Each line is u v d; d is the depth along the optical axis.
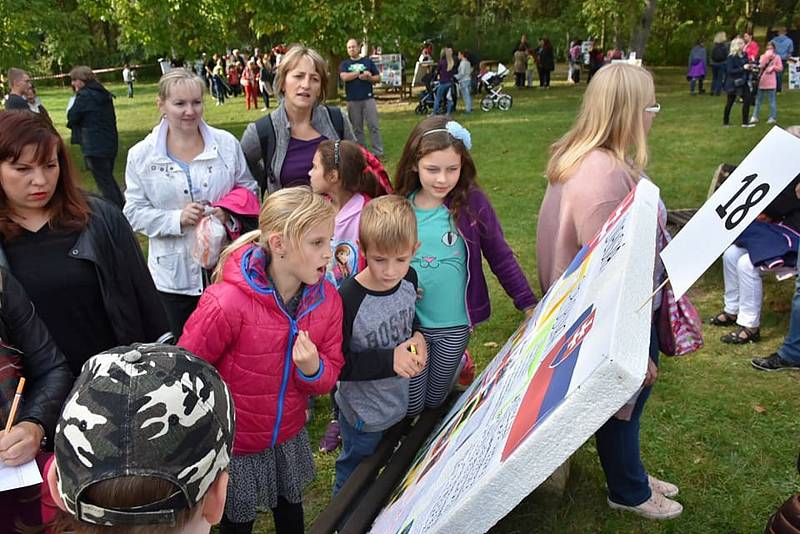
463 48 32.31
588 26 24.50
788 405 3.67
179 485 0.93
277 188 3.63
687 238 1.34
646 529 2.75
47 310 2.23
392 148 12.27
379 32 15.98
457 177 2.51
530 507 2.86
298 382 2.09
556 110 16.52
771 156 1.32
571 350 1.08
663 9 27.53
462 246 2.59
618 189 2.26
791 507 1.99
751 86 12.54
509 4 33.69
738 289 4.56
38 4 13.80
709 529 2.76
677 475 3.11
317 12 15.23
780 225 4.31
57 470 0.95
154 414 0.92
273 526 2.97
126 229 2.43
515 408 1.20
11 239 2.20
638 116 2.30
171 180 3.24
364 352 2.30
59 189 2.24
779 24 32.19
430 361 2.61
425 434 2.45
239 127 16.38
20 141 2.05
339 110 3.75
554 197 2.54
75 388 0.97
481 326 4.89
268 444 2.15
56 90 32.16
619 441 2.63
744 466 3.15
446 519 1.04
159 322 2.53
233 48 30.36
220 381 1.04
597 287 1.28
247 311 2.00
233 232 3.19
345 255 2.97
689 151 10.39
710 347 4.40
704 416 3.57
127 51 34.38
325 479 3.26
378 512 2.06
